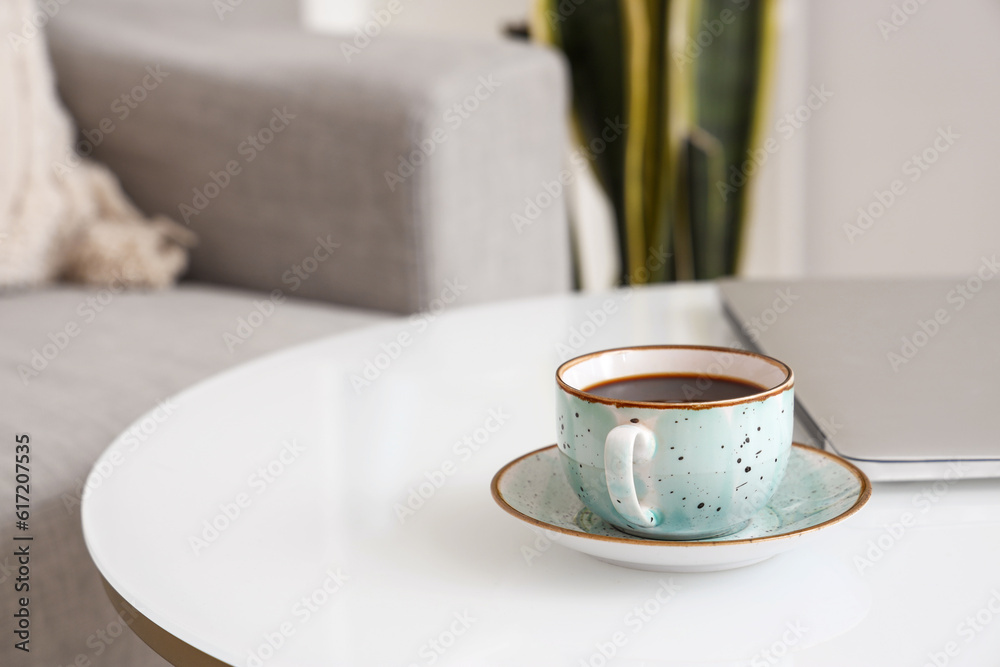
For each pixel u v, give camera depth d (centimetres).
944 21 270
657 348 95
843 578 90
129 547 95
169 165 213
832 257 311
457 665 85
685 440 88
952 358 108
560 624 88
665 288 144
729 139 283
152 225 208
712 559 88
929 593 89
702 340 121
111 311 178
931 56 274
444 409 111
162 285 200
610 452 88
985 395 102
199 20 238
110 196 205
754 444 89
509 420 109
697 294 138
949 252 285
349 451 105
